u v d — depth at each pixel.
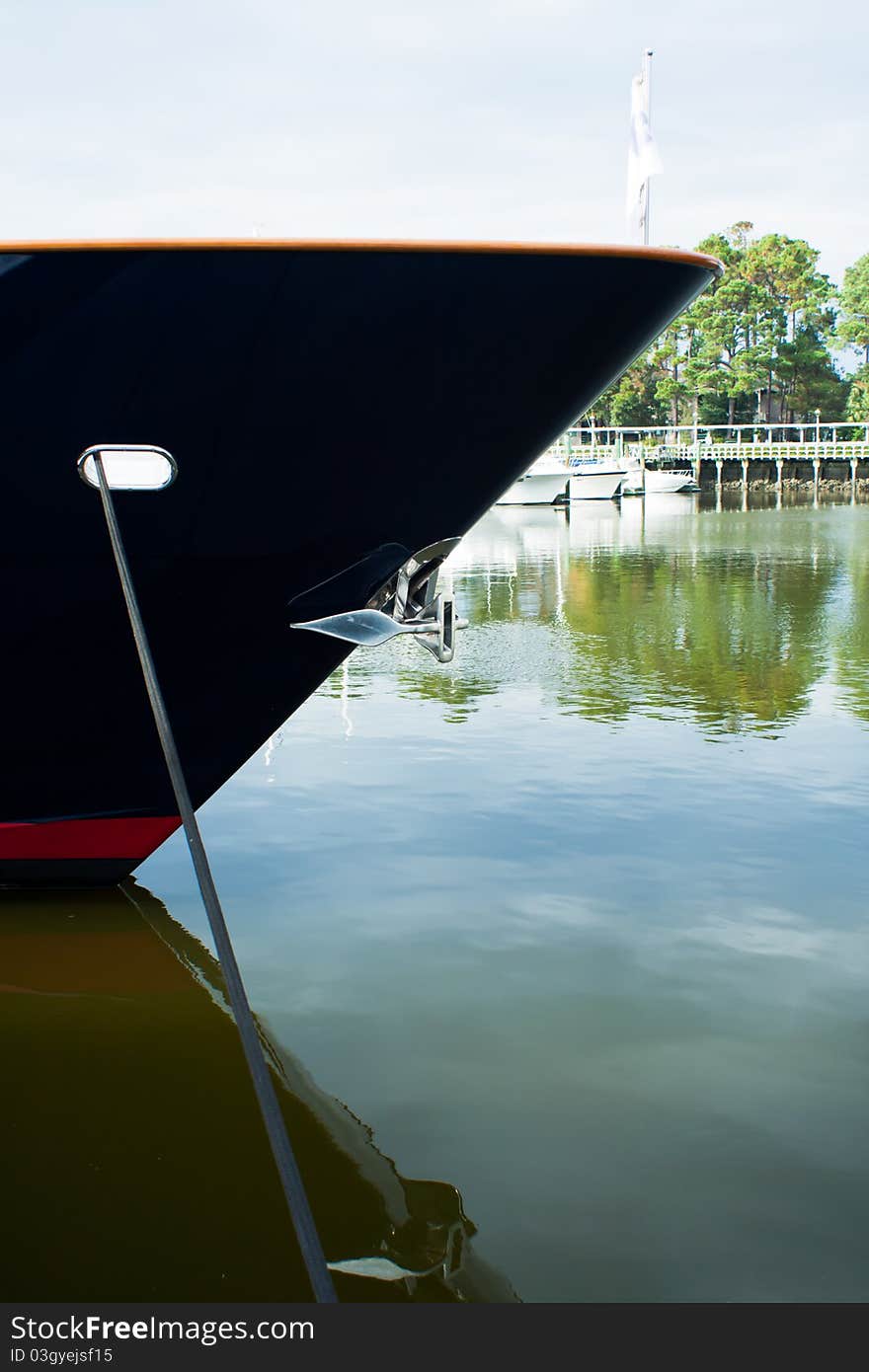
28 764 4.32
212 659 4.19
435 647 4.46
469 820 5.52
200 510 3.87
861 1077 3.29
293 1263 2.55
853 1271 2.53
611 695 8.22
